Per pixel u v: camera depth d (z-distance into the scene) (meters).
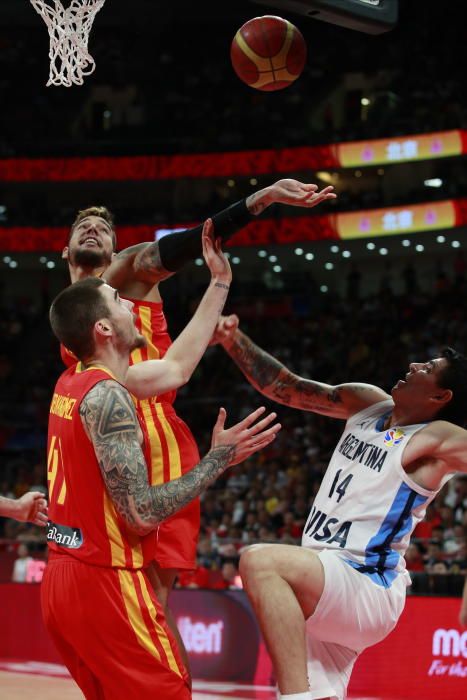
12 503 3.09
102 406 2.46
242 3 20.86
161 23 21.50
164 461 3.23
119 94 22.03
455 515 9.69
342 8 3.99
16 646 8.48
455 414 2.99
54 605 2.51
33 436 16.61
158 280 3.23
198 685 7.03
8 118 21.77
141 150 20.23
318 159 18.88
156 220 20.42
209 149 20.08
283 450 13.75
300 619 2.62
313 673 2.86
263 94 21.39
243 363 3.44
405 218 18.11
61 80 4.22
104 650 2.46
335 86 21.44
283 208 19.69
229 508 11.45
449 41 20.95
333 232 18.58
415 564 7.85
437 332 16.48
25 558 9.37
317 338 17.92
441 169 20.12
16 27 21.78
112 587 2.46
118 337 2.62
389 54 21.23
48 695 5.97
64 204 22.28
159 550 3.16
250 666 7.27
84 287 2.62
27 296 22.61
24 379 19.08
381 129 18.86
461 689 6.50
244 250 20.44
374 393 3.22
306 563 2.69
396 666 6.78
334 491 2.95
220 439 2.56
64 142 20.53
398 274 20.75
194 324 2.87
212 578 8.42
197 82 21.89
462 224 17.61
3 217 20.92
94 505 2.48
